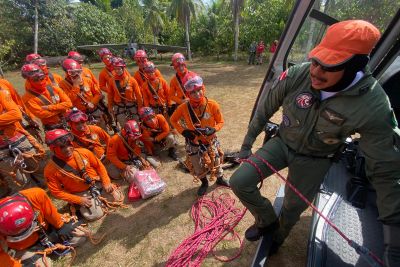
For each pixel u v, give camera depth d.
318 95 1.38
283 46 2.31
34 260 2.46
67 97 4.13
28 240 2.47
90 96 4.66
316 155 1.63
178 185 3.71
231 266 2.46
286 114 1.58
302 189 1.76
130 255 2.69
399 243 1.25
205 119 3.03
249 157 1.82
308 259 1.63
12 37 18.09
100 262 2.64
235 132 5.12
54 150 2.84
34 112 3.75
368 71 1.26
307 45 2.45
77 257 2.71
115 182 3.93
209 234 2.79
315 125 1.46
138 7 21.62
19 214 2.01
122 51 19.39
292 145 1.66
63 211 3.39
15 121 3.20
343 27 1.12
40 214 2.49
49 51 19.80
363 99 1.23
